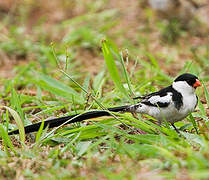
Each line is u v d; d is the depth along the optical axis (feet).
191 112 30.07
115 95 37.01
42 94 42.68
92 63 52.75
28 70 48.03
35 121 34.27
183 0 62.23
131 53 53.78
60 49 55.88
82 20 66.54
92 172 22.21
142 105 30.58
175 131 29.22
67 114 32.45
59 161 23.71
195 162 21.54
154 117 30.55
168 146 24.98
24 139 28.43
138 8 68.44
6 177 22.82
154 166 22.25
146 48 55.67
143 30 61.67
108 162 23.67
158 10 64.03
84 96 36.32
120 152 24.98
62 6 74.28
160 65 50.62
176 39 58.65
